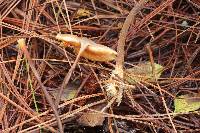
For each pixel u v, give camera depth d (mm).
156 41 514
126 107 470
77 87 481
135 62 503
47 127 443
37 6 513
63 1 507
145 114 455
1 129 446
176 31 505
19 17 522
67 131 459
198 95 472
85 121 456
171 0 512
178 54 502
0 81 465
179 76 490
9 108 460
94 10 530
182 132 454
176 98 468
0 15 509
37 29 503
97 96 472
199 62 500
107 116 451
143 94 473
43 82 482
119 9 531
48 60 490
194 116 465
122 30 464
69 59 492
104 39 513
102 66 475
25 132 438
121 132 458
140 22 512
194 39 514
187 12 531
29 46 498
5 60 494
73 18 526
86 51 438
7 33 513
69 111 451
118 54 458
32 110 452
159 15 527
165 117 450
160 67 487
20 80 479
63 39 431
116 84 445
